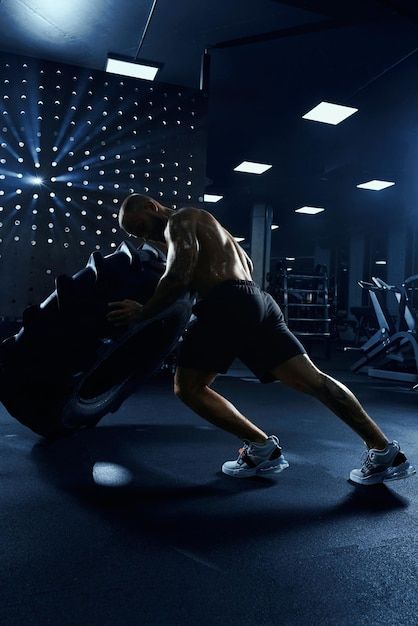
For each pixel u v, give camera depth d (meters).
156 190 4.71
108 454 2.40
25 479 2.00
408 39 4.79
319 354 10.02
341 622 1.07
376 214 12.65
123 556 1.36
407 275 12.92
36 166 4.35
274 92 6.07
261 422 3.26
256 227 11.84
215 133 7.56
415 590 1.21
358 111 6.54
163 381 4.81
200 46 5.02
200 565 1.32
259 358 1.98
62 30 4.81
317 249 16.62
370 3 4.22
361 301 14.45
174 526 1.57
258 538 1.49
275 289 8.16
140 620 1.06
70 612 1.08
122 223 2.12
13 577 1.22
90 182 4.50
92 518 1.62
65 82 4.42
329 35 4.77
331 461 2.38
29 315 2.13
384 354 6.13
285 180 9.88
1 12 4.55
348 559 1.37
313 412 3.64
